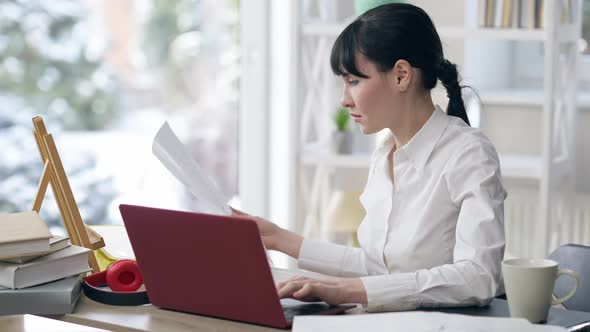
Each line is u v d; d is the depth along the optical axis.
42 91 7.04
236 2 7.14
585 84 3.77
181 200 6.80
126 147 7.29
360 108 1.90
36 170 6.84
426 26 1.89
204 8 7.24
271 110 4.20
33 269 1.70
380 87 1.88
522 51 3.83
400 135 1.95
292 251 2.07
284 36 4.11
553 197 3.39
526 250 3.71
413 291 1.69
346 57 1.89
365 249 2.03
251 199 4.30
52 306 1.68
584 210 3.55
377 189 2.01
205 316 1.67
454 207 1.87
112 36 7.29
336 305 1.71
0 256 1.67
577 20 3.47
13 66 6.93
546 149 3.24
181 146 1.83
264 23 4.15
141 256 1.68
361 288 1.69
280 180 4.20
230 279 1.60
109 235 2.40
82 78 7.21
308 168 3.89
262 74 4.19
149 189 7.00
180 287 1.67
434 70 1.91
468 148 1.86
